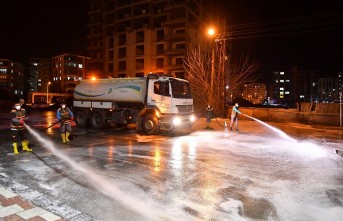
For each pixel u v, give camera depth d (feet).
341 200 17.63
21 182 20.72
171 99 44.19
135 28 230.89
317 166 26.27
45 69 461.37
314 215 15.42
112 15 249.34
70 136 42.29
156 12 225.97
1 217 14.49
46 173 23.06
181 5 194.08
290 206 16.62
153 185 20.22
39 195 18.01
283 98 620.90
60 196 17.93
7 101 217.36
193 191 19.06
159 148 34.68
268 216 15.24
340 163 27.58
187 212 15.69
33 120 77.25
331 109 73.77
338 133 54.34
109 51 247.70
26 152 31.60
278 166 26.12
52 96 273.95
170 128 44.50
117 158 28.81
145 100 47.19
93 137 44.16
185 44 195.93
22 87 372.99
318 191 19.26
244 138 44.73
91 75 259.60
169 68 198.18
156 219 14.78
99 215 15.15
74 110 58.39
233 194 18.56
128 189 19.34
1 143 37.52
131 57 228.22
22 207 15.84
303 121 76.38
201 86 109.29
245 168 25.25
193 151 32.89
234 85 116.16
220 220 14.73
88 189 19.27
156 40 218.38
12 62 329.72
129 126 61.16
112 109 52.42
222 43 93.35
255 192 18.97
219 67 94.02
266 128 61.72
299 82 597.52
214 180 21.54
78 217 14.80
